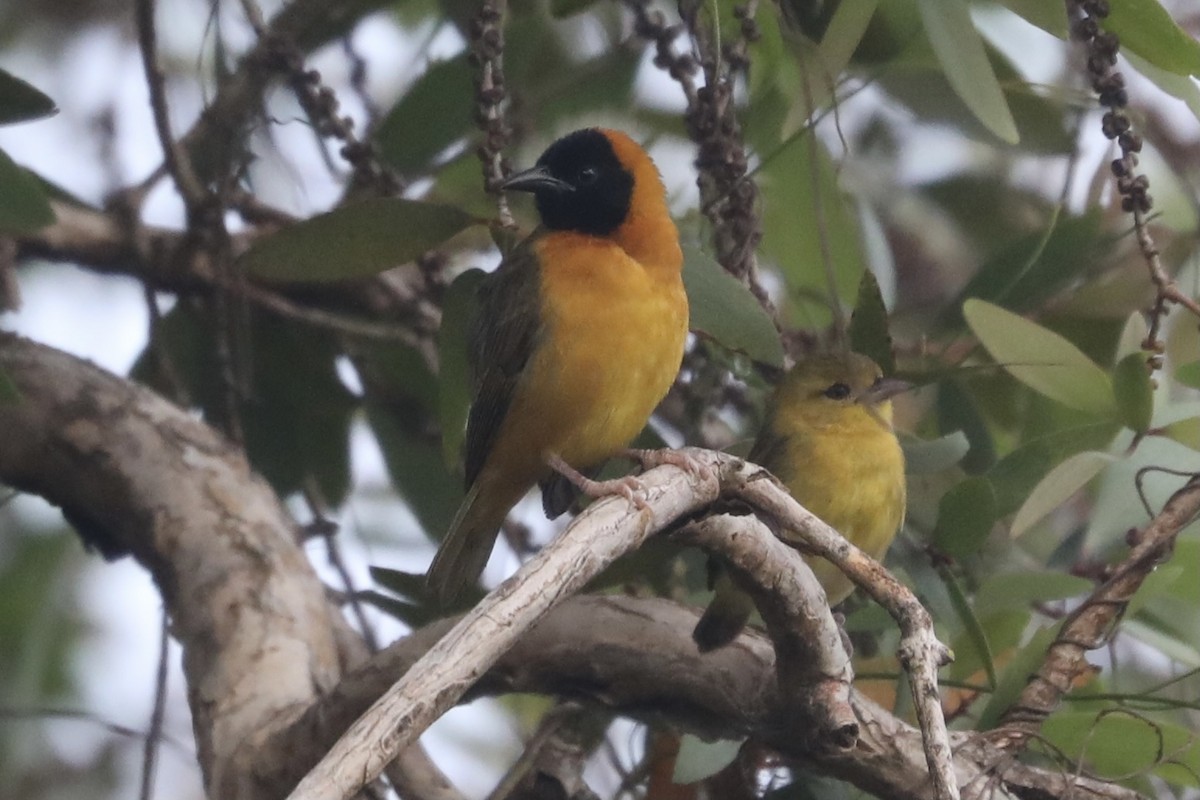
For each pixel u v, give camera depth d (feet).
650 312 31.73
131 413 35.78
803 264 39.88
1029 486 33.94
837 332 37.81
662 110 44.70
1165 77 30.37
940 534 32.35
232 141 37.58
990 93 29.53
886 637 35.55
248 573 33.81
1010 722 29.25
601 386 31.65
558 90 42.57
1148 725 29.86
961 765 28.22
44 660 41.91
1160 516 30.12
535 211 40.68
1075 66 39.83
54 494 35.65
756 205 34.68
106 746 44.80
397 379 41.29
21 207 29.78
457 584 33.63
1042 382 32.76
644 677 29.66
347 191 38.55
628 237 32.48
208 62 43.16
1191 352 39.37
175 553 34.27
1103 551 33.76
